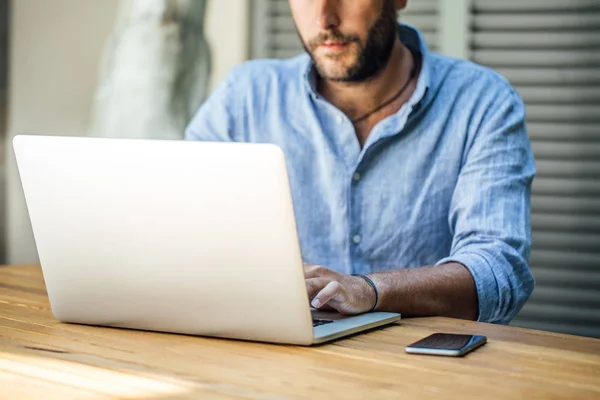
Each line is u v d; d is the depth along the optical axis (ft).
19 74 10.66
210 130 6.49
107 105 9.88
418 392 2.75
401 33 6.14
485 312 4.67
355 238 5.95
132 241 3.50
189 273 3.43
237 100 6.46
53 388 2.80
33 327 3.74
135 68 9.65
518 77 8.87
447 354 3.24
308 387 2.81
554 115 8.81
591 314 8.74
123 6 9.83
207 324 3.50
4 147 10.85
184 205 3.35
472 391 2.77
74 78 10.32
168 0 9.48
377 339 3.56
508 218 5.38
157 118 9.57
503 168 5.60
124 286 3.59
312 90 6.02
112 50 9.92
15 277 5.19
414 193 5.87
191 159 3.29
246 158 3.19
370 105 5.97
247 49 9.61
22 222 10.86
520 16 8.80
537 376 2.96
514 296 4.92
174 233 3.40
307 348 3.37
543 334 3.71
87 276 3.66
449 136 5.83
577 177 8.79
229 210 3.28
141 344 3.43
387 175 5.89
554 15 8.71
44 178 3.61
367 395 2.71
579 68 8.71
